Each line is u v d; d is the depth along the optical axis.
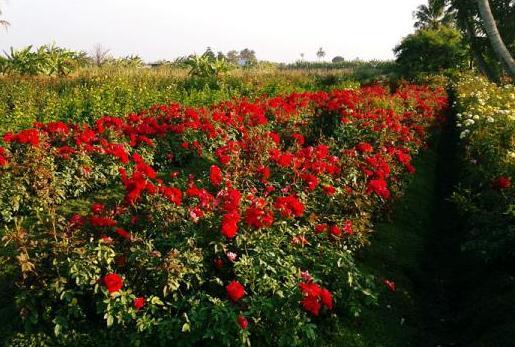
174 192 4.27
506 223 5.00
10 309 3.81
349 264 4.37
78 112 10.22
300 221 5.17
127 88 13.39
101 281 3.60
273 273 4.00
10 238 3.69
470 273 5.23
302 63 53.25
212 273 3.99
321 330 4.02
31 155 5.96
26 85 13.28
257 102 11.05
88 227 4.43
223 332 3.37
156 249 4.02
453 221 6.92
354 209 5.52
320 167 5.68
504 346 3.73
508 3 21.69
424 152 10.90
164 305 3.67
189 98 13.52
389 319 4.41
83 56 23.80
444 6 24.58
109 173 6.82
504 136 7.86
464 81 21.48
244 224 4.21
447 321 4.55
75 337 3.48
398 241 6.00
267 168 5.55
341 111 9.73
